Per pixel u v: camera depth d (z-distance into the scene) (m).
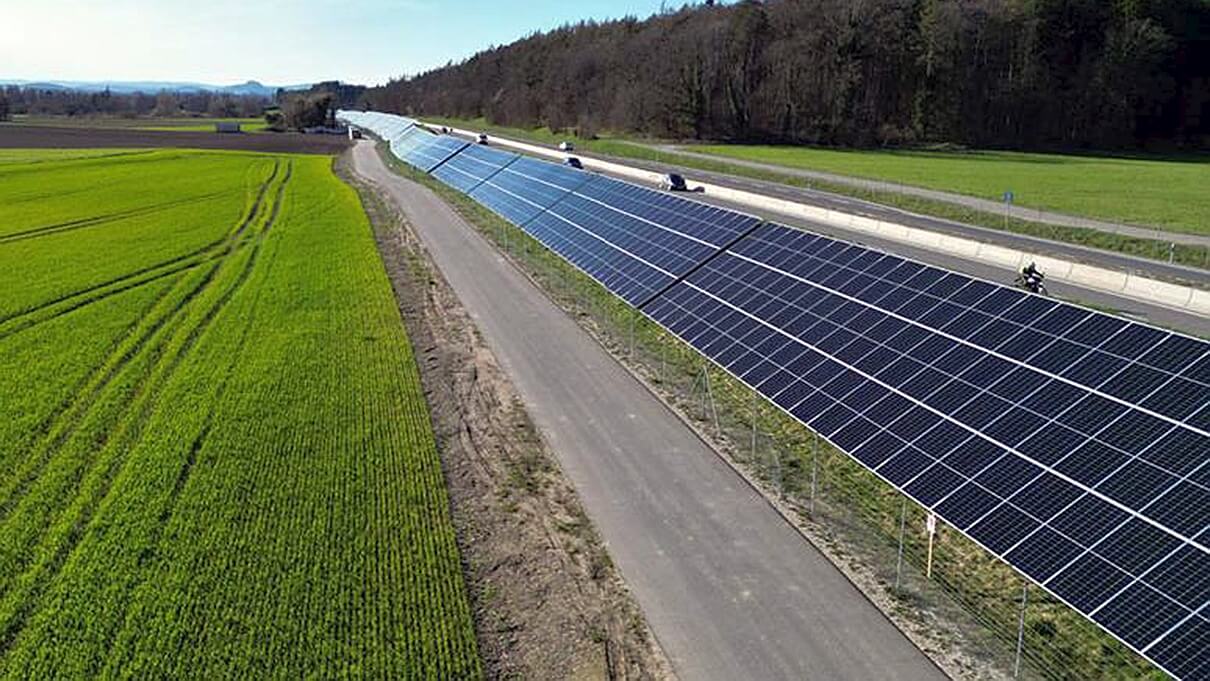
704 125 151.12
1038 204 74.56
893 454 20.72
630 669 17.08
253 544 21.67
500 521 22.91
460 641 17.95
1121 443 17.31
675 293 35.38
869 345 24.91
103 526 22.75
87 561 21.12
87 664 17.42
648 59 169.50
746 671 16.95
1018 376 20.44
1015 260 50.16
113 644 18.06
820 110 147.00
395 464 26.17
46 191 89.38
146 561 21.05
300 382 33.34
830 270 29.91
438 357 36.44
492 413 30.22
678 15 194.62
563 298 45.16
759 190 85.62
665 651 17.58
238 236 65.31
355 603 19.22
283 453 27.00
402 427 29.00
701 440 27.62
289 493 24.36
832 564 20.58
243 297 46.69
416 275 51.19
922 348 23.38
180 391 32.53
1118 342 19.52
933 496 19.00
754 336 28.95
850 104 146.50
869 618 18.53
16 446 28.20
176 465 26.16
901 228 58.97
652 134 155.50
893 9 150.62
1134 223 64.56
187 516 23.11
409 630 18.31
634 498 23.92
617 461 26.23
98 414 30.62
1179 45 143.12
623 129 160.62
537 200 62.78
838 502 23.66
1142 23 140.00
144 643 17.95
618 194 52.06
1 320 43.00
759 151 130.75
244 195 87.81
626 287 38.84
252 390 32.47
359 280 50.06
